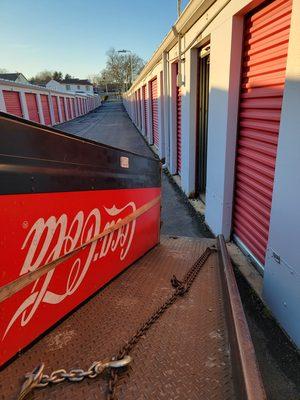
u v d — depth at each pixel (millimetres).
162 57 8367
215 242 2836
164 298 1807
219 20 3502
